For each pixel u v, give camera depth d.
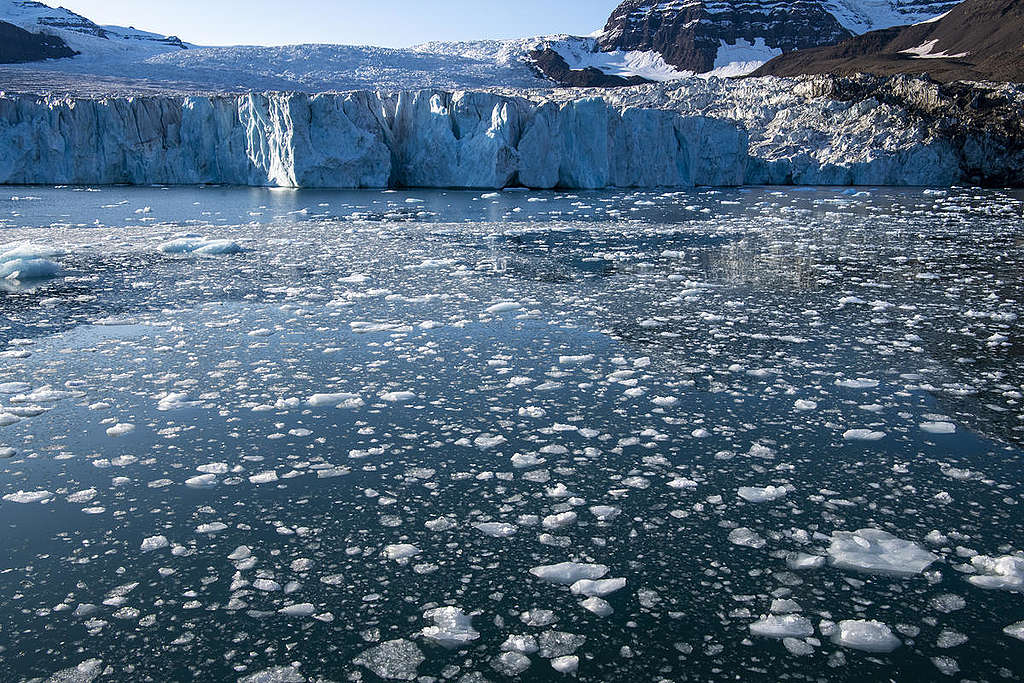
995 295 10.55
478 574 4.10
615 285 11.45
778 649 3.49
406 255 14.22
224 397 6.67
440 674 3.34
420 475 5.20
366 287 11.31
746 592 3.93
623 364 7.61
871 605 3.81
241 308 9.95
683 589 3.95
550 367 7.54
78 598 3.88
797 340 8.41
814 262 13.36
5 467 5.31
